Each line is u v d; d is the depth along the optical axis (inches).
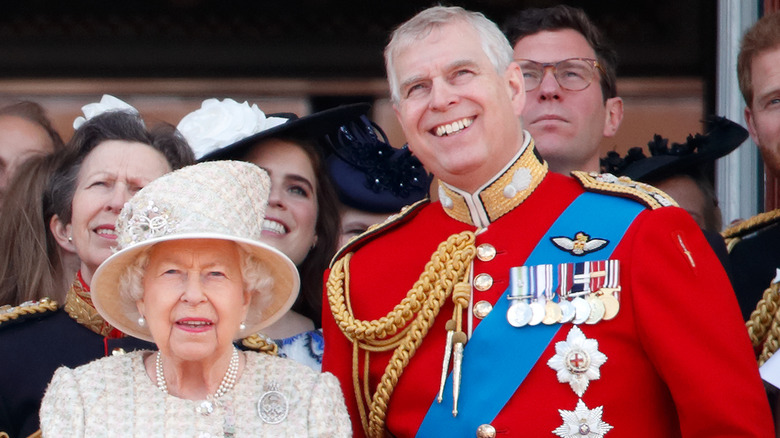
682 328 530.0
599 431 532.1
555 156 729.0
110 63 1253.7
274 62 1262.3
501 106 565.9
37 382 621.3
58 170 677.9
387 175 781.9
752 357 542.9
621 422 533.3
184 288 504.1
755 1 907.4
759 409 528.1
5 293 687.1
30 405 619.5
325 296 610.5
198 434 495.5
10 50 1246.9
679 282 535.2
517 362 544.4
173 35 1256.8
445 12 576.7
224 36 1256.2
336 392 521.0
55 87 1252.5
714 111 1064.2
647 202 554.3
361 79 1259.8
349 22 1259.2
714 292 543.8
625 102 1143.0
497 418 541.0
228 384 512.4
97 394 501.4
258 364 520.7
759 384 537.0
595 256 548.4
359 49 1259.8
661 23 1137.4
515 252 563.8
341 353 595.2
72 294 645.9
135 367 513.7
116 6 1250.0
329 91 1258.0
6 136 888.3
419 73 567.2
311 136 761.0
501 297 557.0
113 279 521.7
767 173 853.8
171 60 1257.4
